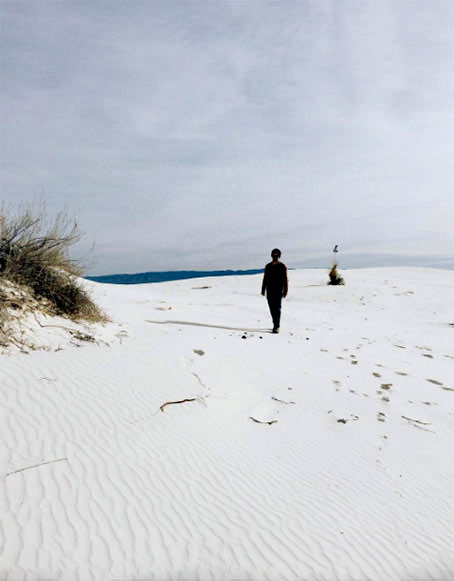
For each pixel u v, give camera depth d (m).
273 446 4.72
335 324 12.52
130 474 3.61
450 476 4.48
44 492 3.16
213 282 29.69
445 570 3.09
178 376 5.78
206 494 3.60
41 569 2.48
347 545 3.24
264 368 7.16
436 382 7.41
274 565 2.90
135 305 11.88
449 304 16.62
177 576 2.64
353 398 6.42
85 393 4.71
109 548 2.77
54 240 7.60
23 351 5.35
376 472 4.43
